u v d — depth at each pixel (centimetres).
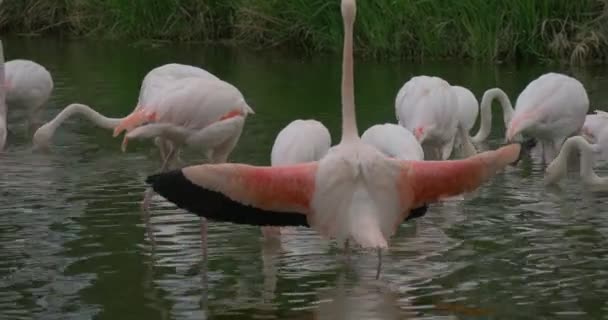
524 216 1137
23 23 2836
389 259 987
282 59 2341
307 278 933
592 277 929
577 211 1157
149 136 1197
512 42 2244
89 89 1931
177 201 834
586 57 2203
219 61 2300
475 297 879
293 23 2478
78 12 2736
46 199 1197
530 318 830
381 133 1230
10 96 1625
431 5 2267
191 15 2634
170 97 1203
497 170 877
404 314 841
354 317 834
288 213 875
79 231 1072
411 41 2286
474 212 1155
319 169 865
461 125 1502
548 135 1438
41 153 1454
